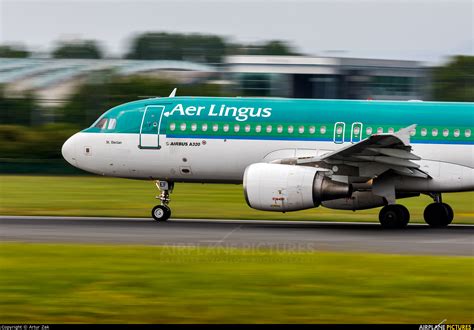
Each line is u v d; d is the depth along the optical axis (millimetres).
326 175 98875
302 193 97000
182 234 94875
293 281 66500
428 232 98688
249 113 105875
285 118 104938
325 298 61812
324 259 75812
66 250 79938
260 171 98250
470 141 102938
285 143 104500
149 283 65688
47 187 168625
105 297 61875
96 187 170000
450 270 70875
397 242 88750
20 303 60438
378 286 65125
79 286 64750
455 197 160875
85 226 102500
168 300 61250
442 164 102562
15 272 69062
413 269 71188
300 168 98000
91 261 73938
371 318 57531
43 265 71938
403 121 103812
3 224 104438
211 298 61688
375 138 93188
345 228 102875
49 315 58000
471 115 103688
